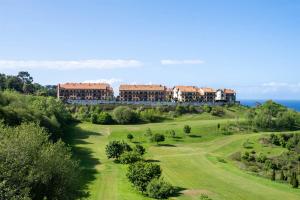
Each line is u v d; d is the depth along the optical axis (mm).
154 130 153375
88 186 77125
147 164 79188
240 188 84562
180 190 79812
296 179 90438
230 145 138625
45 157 42344
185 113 191750
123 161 101938
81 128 152750
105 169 95000
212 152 129375
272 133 149875
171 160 112812
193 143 142125
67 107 182125
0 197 33781
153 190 72750
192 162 111062
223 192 80250
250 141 142000
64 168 44938
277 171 111312
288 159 123062
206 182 88562
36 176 39094
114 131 151250
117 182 82062
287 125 173250
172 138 145875
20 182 37875
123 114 165875
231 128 162000
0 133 42969
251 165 114625
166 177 91688
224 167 106375
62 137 130375
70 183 46094
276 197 78750
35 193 40781
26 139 41625
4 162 37625
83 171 90812
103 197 69625
